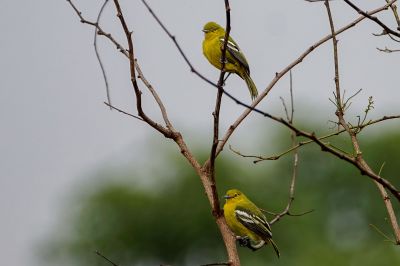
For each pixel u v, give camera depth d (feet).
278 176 103.76
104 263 100.83
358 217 105.81
